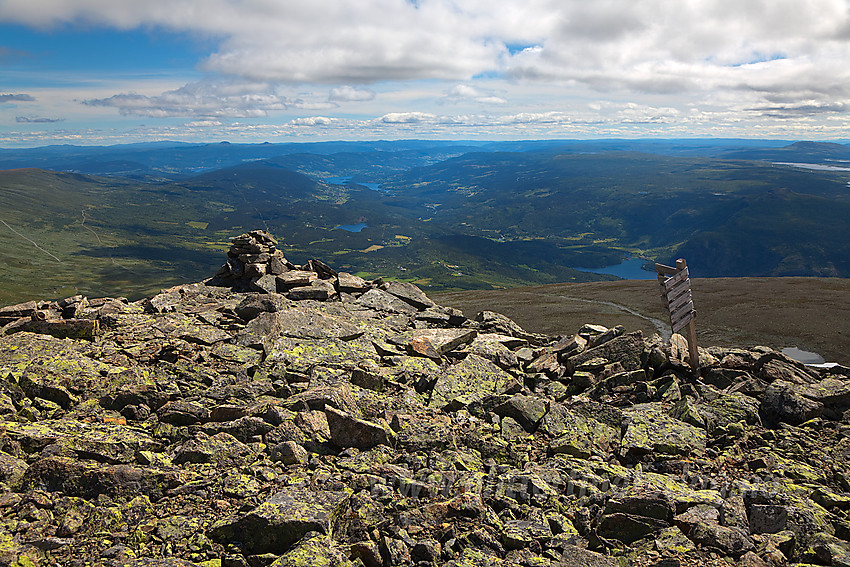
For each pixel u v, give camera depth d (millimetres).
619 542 10727
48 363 17141
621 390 19672
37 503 10227
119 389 15938
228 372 18469
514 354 24172
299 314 24016
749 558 9844
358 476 12094
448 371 20172
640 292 190750
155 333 21781
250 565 9148
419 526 10672
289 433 13766
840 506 12391
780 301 159750
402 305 31531
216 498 11023
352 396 16609
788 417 17312
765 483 13211
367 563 9484
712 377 20094
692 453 14906
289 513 9859
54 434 12562
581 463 14133
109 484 10781
